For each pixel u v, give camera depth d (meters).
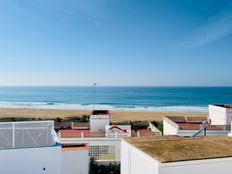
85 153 17.50
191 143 11.41
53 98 168.12
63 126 35.88
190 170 9.00
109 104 136.12
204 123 17.75
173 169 8.88
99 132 25.75
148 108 117.88
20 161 11.55
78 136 24.72
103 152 24.70
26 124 11.95
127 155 11.98
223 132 24.09
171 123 26.95
